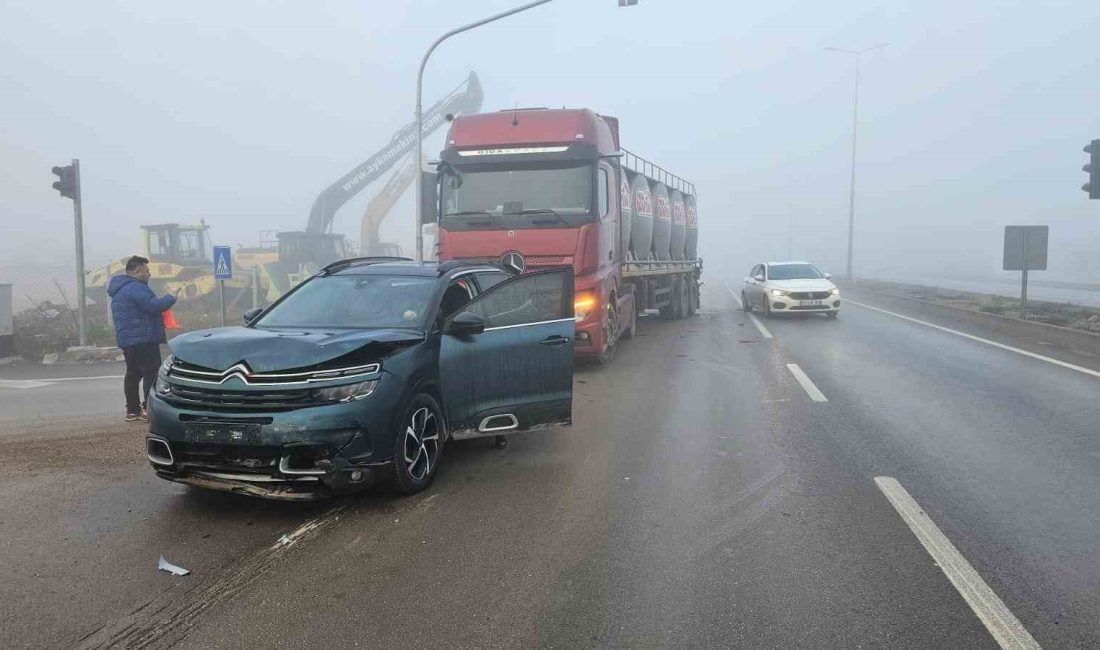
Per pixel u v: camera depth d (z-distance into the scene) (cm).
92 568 430
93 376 1262
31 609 381
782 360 1238
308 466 488
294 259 2955
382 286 639
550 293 668
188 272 2644
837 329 1723
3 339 1498
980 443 694
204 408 493
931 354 1286
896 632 356
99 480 598
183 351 518
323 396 493
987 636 352
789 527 489
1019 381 1013
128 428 797
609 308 1223
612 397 948
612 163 1237
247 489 495
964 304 2197
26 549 457
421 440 561
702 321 1995
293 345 508
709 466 632
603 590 402
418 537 478
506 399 637
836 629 360
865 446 688
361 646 347
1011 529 481
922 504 529
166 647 346
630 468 629
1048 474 596
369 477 505
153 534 484
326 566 434
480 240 1095
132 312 812
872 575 416
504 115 1145
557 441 725
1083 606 379
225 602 390
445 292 644
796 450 678
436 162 1137
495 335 629
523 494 562
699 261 2327
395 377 525
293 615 376
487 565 435
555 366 664
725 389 989
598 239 1112
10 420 847
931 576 414
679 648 344
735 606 383
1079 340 1317
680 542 467
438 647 346
